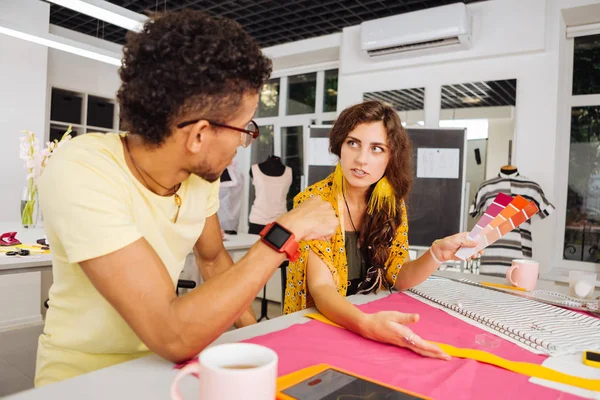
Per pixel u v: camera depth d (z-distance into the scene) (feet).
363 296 3.93
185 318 2.09
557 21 11.30
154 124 2.19
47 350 2.69
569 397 1.90
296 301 3.93
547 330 2.86
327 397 1.78
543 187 11.50
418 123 13.62
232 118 2.23
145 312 2.08
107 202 2.19
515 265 4.43
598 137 11.85
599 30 11.75
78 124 16.14
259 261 2.27
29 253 6.58
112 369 2.10
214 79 2.07
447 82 13.07
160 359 2.26
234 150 2.37
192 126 2.19
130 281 2.08
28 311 11.07
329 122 17.12
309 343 2.56
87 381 1.96
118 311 2.15
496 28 11.98
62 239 2.16
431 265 3.91
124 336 2.56
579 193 12.10
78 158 2.29
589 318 3.28
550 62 11.44
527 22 11.52
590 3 10.78
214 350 1.59
